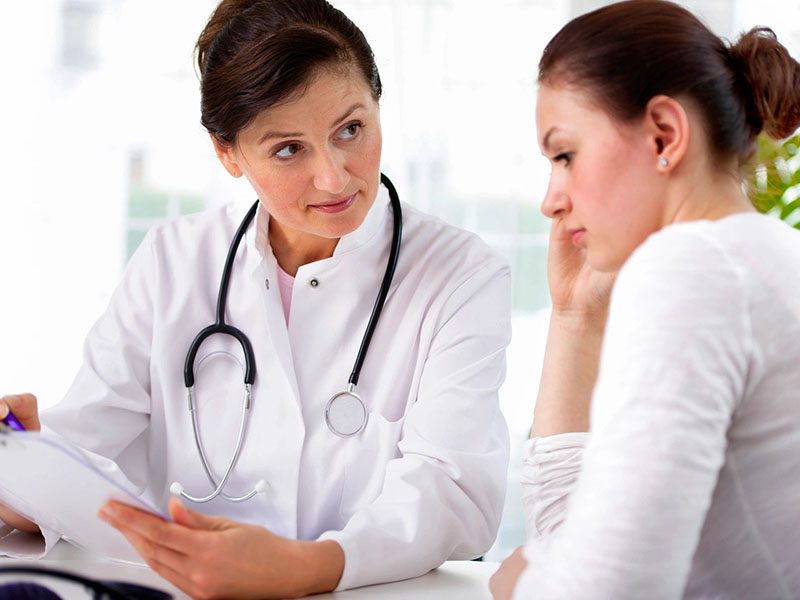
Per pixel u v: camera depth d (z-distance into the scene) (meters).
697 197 0.99
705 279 0.87
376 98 1.50
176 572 1.17
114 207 3.10
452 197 3.14
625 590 0.83
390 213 1.67
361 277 1.61
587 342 1.32
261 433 1.57
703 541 0.96
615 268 1.02
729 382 0.86
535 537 1.28
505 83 3.12
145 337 1.67
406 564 1.32
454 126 3.13
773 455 0.90
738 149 1.01
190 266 1.68
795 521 0.91
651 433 0.83
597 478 0.86
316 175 1.42
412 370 1.58
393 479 1.41
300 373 1.59
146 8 3.09
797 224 1.97
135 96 3.10
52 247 3.08
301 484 1.55
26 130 3.06
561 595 0.85
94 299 3.09
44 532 1.41
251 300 1.62
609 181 0.98
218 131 1.46
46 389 3.07
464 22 3.12
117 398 1.62
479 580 1.33
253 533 1.18
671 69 0.97
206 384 1.61
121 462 1.67
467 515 1.41
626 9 1.00
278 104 1.37
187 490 1.61
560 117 1.00
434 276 1.61
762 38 1.04
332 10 1.47
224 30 1.46
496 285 1.62
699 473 0.83
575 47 0.99
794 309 0.89
